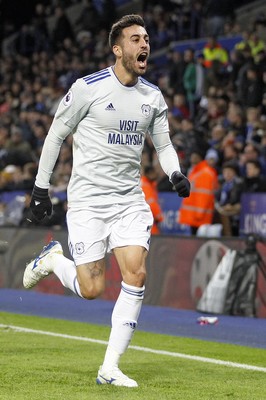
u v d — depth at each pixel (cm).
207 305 1862
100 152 994
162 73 3497
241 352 1316
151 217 1018
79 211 1005
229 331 1578
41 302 2112
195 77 3042
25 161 3095
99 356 1220
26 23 4941
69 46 4069
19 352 1249
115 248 994
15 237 2453
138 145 1007
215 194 2156
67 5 4781
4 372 1062
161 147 1042
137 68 973
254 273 1795
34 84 3878
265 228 1983
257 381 1044
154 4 4066
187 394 936
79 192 1006
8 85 4159
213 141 2516
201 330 1594
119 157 998
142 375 1066
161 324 1681
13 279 2455
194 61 3056
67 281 1059
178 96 2919
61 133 1005
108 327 1630
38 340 1401
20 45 4656
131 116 992
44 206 1033
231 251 1847
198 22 3822
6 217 2702
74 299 2191
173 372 1101
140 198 1016
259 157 2230
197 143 2375
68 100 989
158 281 2031
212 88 2781
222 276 1855
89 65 3725
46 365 1125
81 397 899
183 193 1004
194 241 1936
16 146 3119
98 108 985
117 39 985
